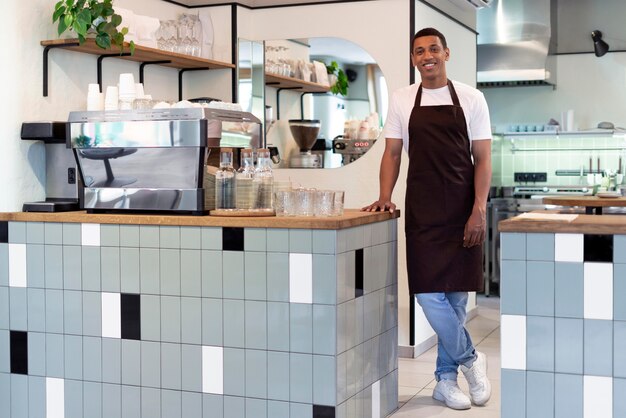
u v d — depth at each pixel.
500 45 8.88
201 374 3.78
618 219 3.22
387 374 4.31
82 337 3.98
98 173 4.04
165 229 3.81
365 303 3.94
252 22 6.08
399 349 5.80
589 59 9.30
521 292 3.16
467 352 4.53
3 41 4.22
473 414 4.40
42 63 4.45
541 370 3.16
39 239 4.04
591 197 6.63
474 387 4.59
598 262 3.07
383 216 4.18
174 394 3.82
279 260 3.63
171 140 3.85
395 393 4.46
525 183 9.23
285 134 6.01
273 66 6.01
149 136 3.90
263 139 6.05
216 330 3.74
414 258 4.36
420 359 5.73
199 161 3.83
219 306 3.73
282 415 3.66
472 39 7.01
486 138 4.37
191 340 3.79
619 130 8.82
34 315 4.06
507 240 3.17
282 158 6.04
